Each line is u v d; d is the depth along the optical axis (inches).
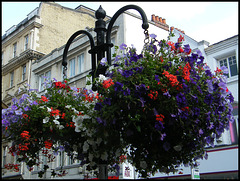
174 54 151.3
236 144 482.9
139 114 130.6
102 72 167.6
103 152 145.7
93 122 143.1
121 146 150.6
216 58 551.8
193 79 141.8
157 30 739.4
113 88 136.1
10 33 1081.4
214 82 152.1
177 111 131.6
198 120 137.4
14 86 1004.6
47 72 897.5
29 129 169.9
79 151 171.8
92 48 177.9
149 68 138.7
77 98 179.5
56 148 195.5
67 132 162.6
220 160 497.0
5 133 170.1
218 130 153.7
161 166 151.2
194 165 173.0
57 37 1017.5
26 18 1112.8
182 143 146.7
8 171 859.4
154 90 132.6
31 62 962.1
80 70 781.3
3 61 1096.2
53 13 1027.9
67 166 687.7
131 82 132.8
